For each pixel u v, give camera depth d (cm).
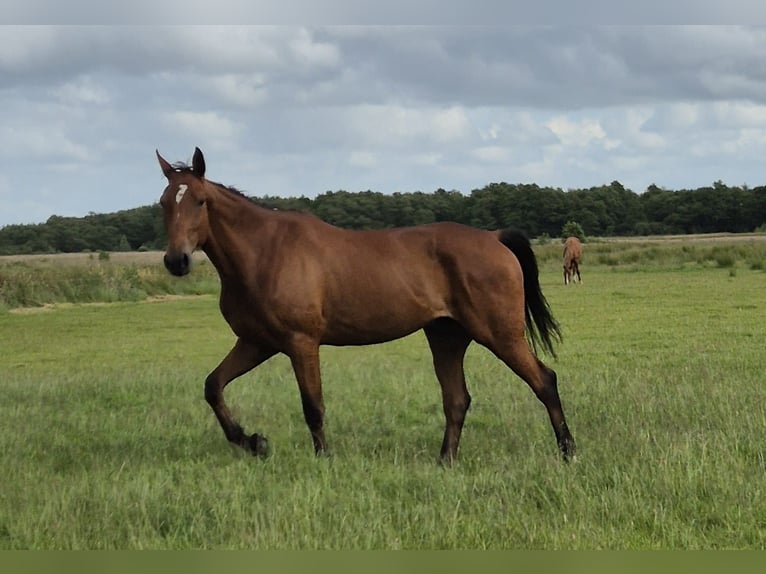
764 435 882
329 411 1129
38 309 2833
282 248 870
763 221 10912
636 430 918
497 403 1145
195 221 852
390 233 897
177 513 682
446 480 756
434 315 884
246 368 919
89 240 8662
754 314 2216
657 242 7250
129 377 1452
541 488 724
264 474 807
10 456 898
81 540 632
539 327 917
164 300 3170
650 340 1808
